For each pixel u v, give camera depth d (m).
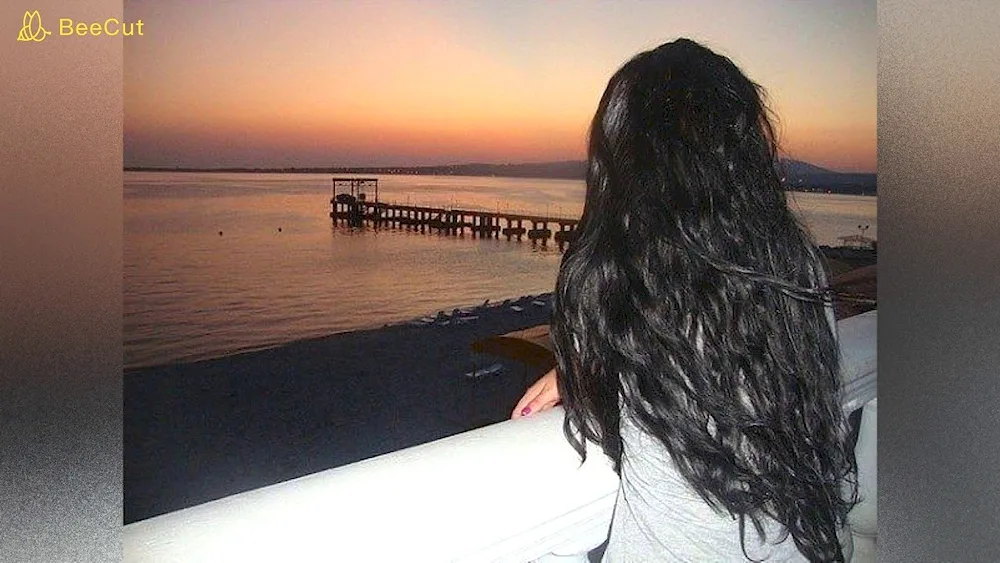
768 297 1.11
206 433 7.29
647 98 1.13
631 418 1.08
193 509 0.67
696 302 1.09
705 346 1.08
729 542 1.09
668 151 1.11
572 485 0.85
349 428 7.24
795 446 1.11
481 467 0.80
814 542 1.12
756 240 1.13
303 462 6.88
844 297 2.61
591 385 1.11
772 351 1.10
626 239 1.11
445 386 7.56
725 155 1.13
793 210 1.21
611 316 1.10
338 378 8.06
